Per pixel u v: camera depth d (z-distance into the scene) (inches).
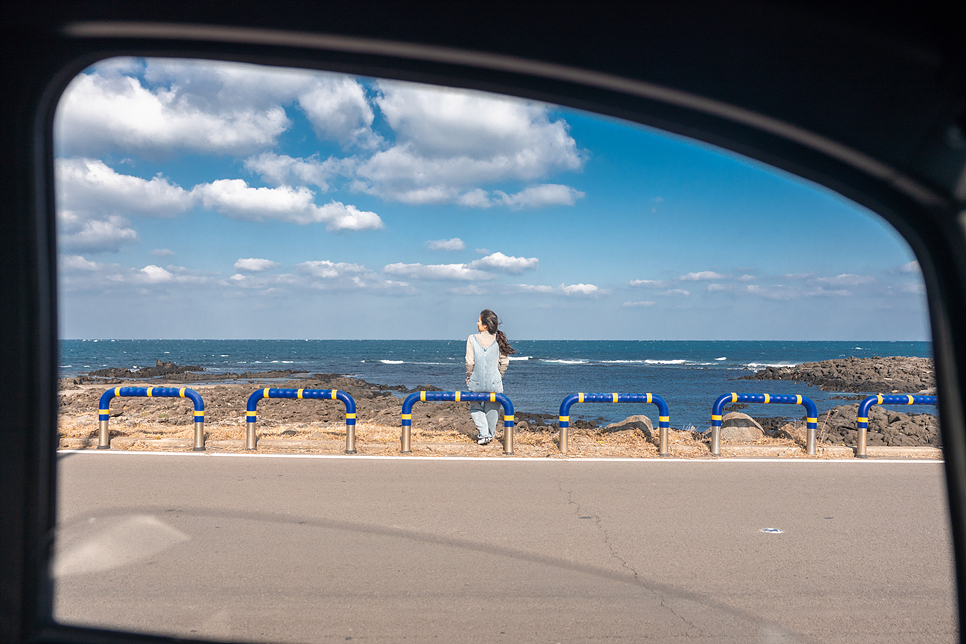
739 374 2063.2
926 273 42.8
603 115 43.1
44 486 56.6
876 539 205.0
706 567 175.8
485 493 262.7
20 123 51.4
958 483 44.3
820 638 131.0
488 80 42.0
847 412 487.8
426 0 37.8
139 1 42.1
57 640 54.7
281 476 290.2
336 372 2069.4
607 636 70.5
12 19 44.8
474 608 100.5
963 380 42.4
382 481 283.1
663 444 364.8
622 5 36.3
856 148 38.6
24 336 55.0
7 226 53.5
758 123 39.7
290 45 42.6
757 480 297.9
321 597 95.0
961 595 45.4
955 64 33.5
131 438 375.2
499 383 371.2
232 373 1715.1
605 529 212.5
